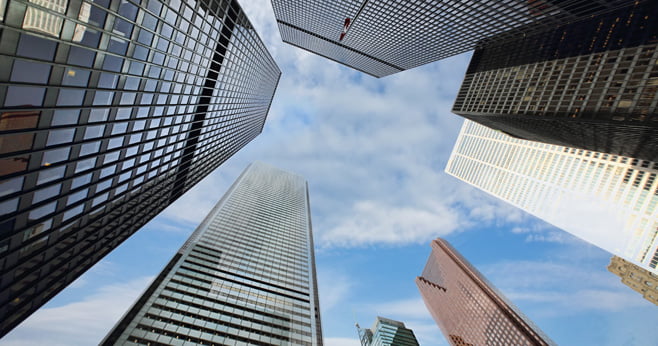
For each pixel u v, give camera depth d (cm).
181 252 8050
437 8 9244
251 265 8712
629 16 6569
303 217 15062
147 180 3950
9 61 1565
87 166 2578
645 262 11875
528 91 8856
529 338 14100
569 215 15150
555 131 9362
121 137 2942
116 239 3738
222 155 8638
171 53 3375
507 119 10050
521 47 9688
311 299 8150
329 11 12094
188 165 5462
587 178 14750
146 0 2583
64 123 2125
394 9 10150
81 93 2189
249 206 13938
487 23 9362
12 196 1889
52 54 1827
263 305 6988
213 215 11600
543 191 16738
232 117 7719
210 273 7519
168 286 6394
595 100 6712
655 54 5831
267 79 11362
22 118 1762
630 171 13125
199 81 4534
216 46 4744
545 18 8181
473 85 11850
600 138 8400
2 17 1470
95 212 2995
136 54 2706
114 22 2278
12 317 2338
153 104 3353
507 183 19112
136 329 5044
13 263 2119
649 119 5666
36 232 2241
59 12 1778
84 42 2045
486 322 17225
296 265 9788
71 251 2838
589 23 7512
